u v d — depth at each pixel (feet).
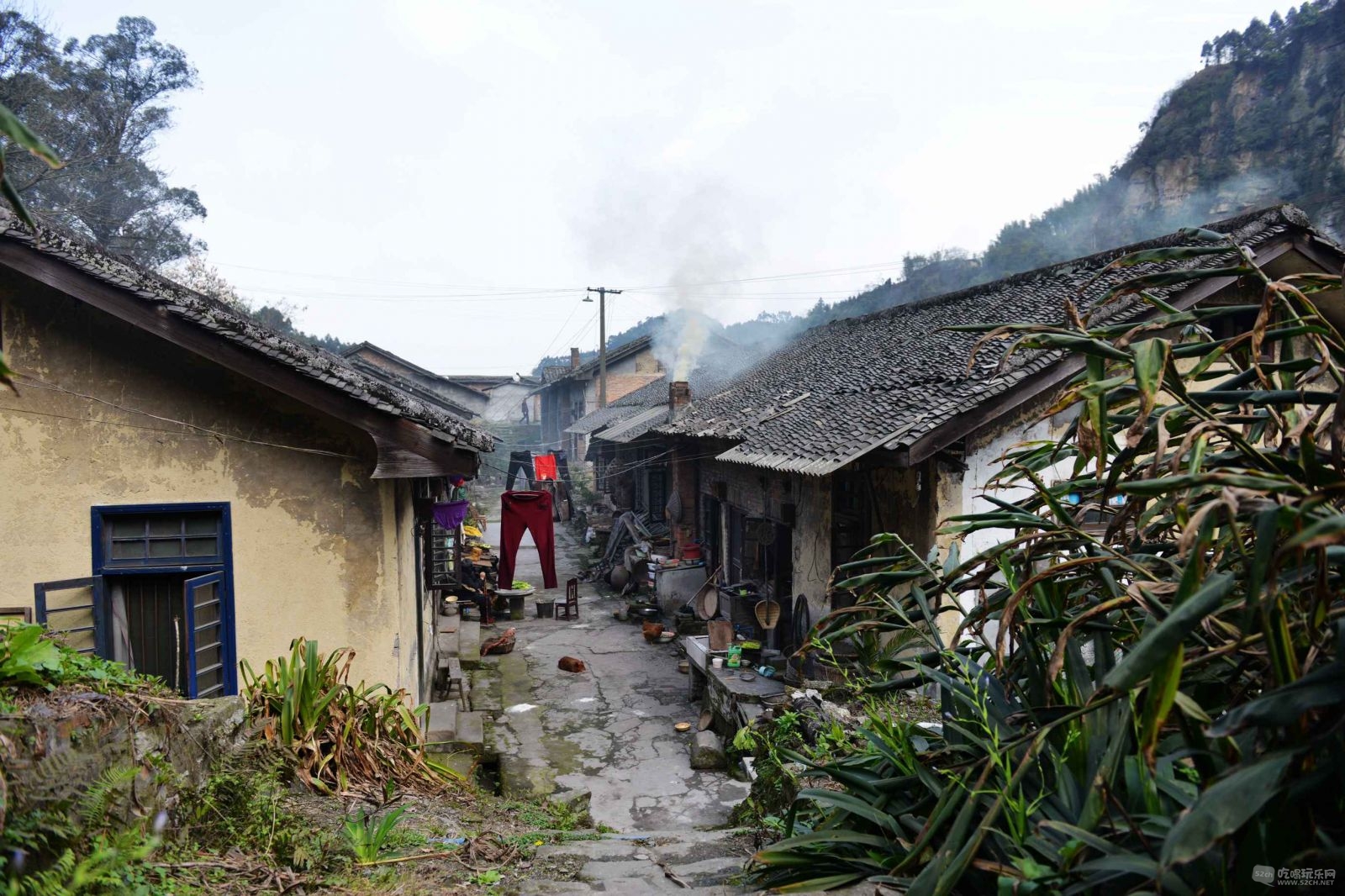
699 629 47.44
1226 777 6.41
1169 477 7.95
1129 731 8.86
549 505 51.93
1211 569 9.05
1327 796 7.04
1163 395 11.67
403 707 21.11
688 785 27.04
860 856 10.68
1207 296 25.73
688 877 13.61
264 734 16.40
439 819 16.55
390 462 20.99
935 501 25.79
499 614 53.21
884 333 47.65
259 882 11.03
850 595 29.81
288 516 21.95
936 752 10.82
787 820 12.74
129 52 68.33
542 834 17.49
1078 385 10.34
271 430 21.86
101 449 21.18
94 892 8.84
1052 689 9.91
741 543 43.06
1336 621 7.61
